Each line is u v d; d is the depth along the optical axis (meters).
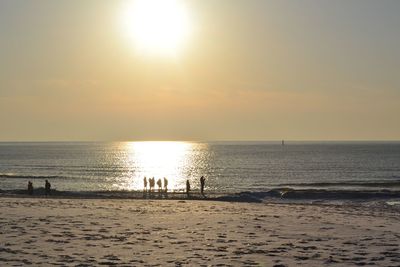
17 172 111.62
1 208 25.45
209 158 193.25
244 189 69.81
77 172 113.06
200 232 17.86
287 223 21.22
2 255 12.73
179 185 79.88
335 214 26.83
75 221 20.38
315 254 13.51
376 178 95.62
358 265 12.05
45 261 12.00
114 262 12.09
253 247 14.66
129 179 93.50
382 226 20.94
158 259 12.62
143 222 20.67
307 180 90.56
